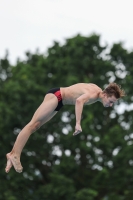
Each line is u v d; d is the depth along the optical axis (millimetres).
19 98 102625
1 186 99062
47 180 105312
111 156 105312
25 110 102750
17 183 99812
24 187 100500
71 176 100938
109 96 35281
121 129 106562
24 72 111312
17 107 102562
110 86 35656
